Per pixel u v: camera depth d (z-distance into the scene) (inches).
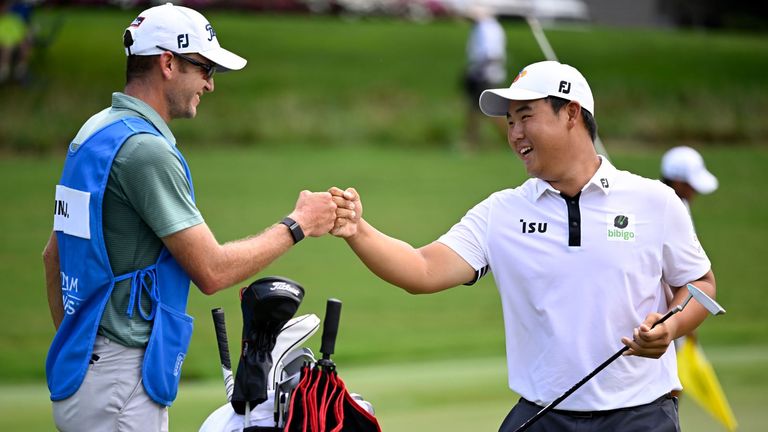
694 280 560.4
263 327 509.4
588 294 544.7
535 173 560.4
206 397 1050.7
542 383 550.3
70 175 538.0
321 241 1812.3
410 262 572.1
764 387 1081.4
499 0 3932.1
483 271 579.8
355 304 1459.2
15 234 1755.7
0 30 2664.9
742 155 2667.3
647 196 553.3
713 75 3383.4
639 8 4889.3
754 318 1448.1
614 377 543.5
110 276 524.7
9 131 2445.9
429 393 1048.2
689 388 871.1
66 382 527.8
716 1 4793.3
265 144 2635.3
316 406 492.7
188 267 526.9
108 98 2719.0
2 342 1264.8
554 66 557.3
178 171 529.3
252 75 3065.9
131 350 526.9
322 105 2869.1
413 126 2763.3
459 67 3334.2
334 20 3964.1
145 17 544.4
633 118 2913.4
